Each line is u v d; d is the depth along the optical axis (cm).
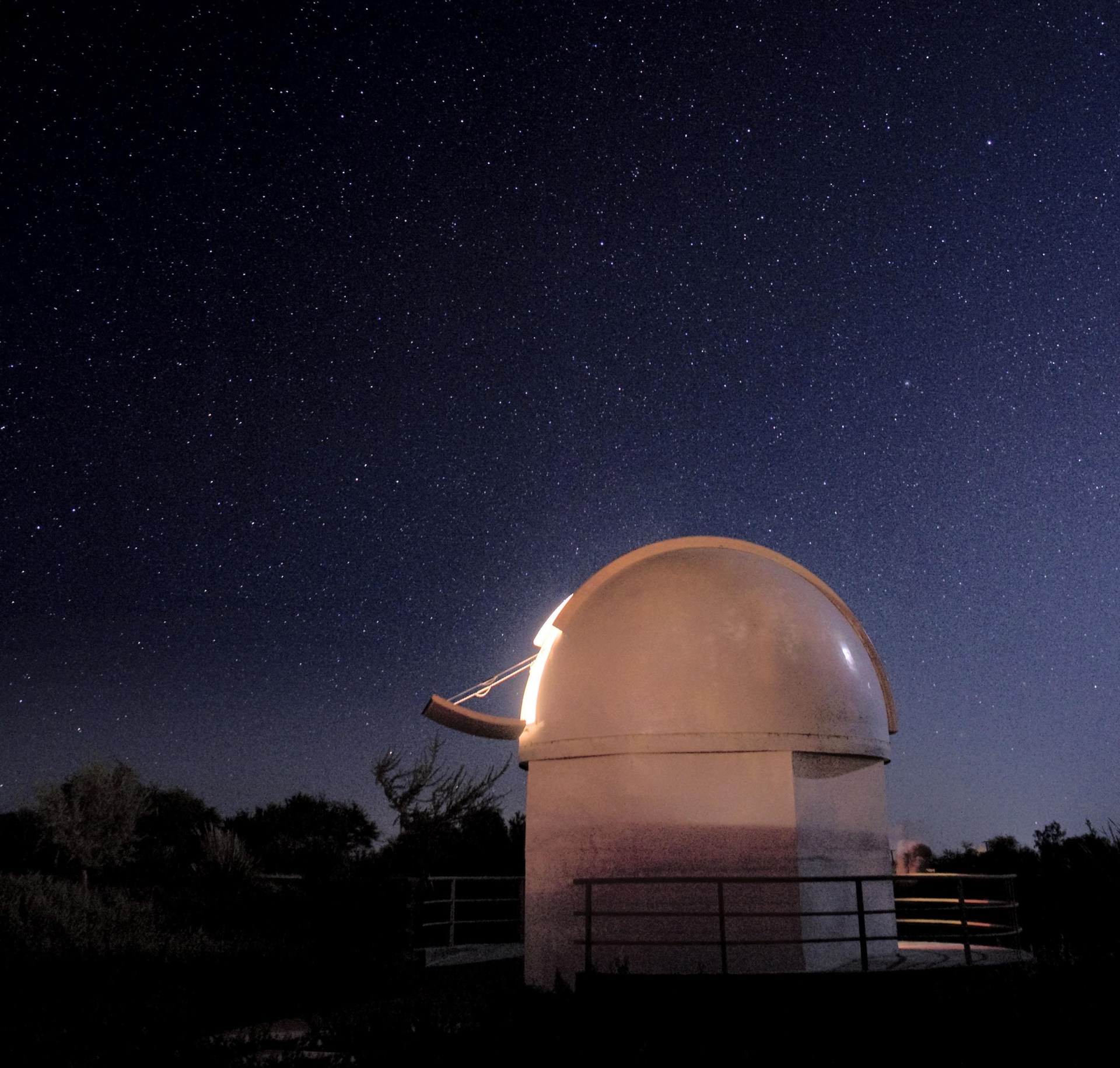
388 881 1408
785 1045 737
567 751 1071
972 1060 697
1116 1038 709
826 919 997
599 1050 714
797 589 1141
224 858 1554
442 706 1099
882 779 1098
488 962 1439
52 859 1745
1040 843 1722
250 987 1027
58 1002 883
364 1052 711
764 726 1023
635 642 1071
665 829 1016
